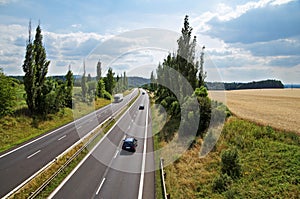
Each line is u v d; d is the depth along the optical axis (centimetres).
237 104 6091
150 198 1764
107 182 2036
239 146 2745
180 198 1811
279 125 3253
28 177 2062
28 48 4441
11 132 3581
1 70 4078
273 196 1766
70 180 2067
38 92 4625
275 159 2247
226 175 2064
